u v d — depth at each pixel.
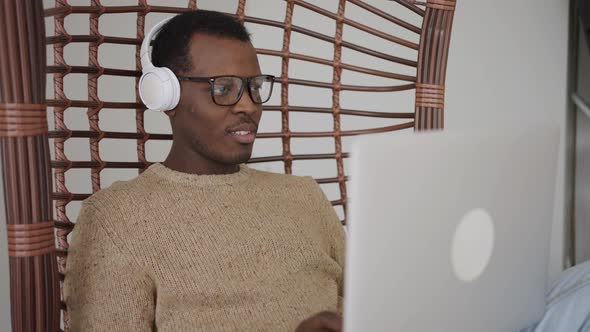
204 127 0.98
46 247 0.90
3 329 1.75
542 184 0.83
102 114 2.08
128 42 1.11
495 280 0.80
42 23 0.90
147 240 0.93
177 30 1.00
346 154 1.33
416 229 0.65
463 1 2.51
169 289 0.93
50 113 1.95
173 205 0.97
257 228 1.00
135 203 0.95
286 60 1.27
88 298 0.93
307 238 1.04
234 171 1.05
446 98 2.56
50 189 0.91
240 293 0.95
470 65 2.54
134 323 0.92
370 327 0.64
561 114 2.55
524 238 0.83
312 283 1.04
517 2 2.49
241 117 0.98
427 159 0.64
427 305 0.70
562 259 2.60
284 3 2.41
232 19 1.04
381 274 0.63
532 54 2.52
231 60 0.98
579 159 2.56
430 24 1.26
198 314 0.94
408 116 1.32
